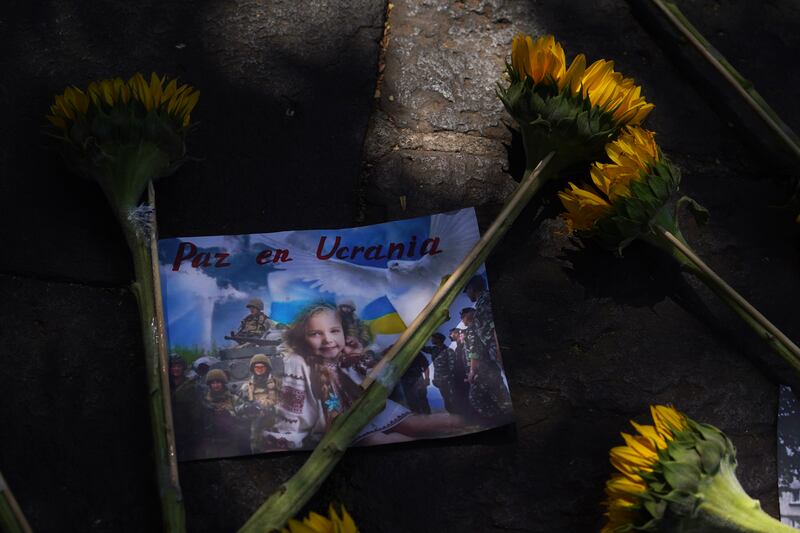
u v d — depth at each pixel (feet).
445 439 3.67
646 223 3.73
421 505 3.56
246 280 3.85
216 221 3.98
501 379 3.79
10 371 3.61
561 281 4.02
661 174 3.72
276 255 3.93
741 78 4.32
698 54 4.62
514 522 3.59
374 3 4.57
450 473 3.63
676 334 3.99
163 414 3.36
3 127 4.05
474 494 3.60
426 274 3.94
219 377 3.67
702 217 3.85
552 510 3.62
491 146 4.31
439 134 4.31
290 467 3.58
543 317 3.94
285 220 4.02
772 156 4.47
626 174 3.72
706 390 3.90
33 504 3.42
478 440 3.70
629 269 4.08
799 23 4.85
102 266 3.84
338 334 3.79
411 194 4.15
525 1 4.70
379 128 4.28
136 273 3.58
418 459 3.63
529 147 3.95
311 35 4.46
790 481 3.81
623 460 3.28
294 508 3.28
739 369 3.96
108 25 4.36
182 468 3.52
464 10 4.64
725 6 4.83
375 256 3.97
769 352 4.01
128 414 3.59
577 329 3.94
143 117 3.63
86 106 3.67
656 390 3.88
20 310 3.72
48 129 4.07
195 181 4.04
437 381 3.75
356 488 3.56
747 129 4.53
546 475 3.67
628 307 4.01
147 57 4.32
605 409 3.82
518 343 3.88
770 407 3.92
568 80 3.79
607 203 3.77
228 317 3.78
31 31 4.29
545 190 4.19
